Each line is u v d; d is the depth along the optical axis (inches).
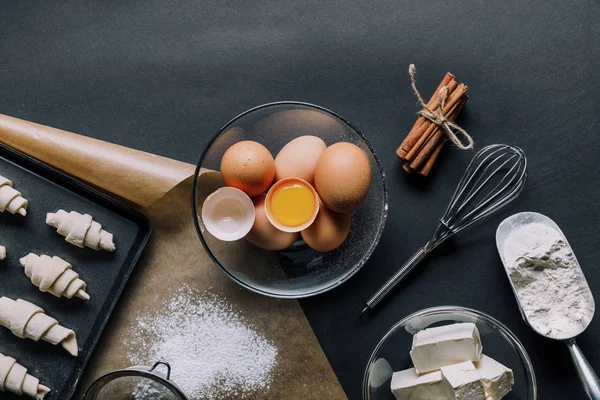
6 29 56.1
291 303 54.2
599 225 53.3
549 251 49.2
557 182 53.7
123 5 55.8
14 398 54.2
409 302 53.9
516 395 53.3
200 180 51.6
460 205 53.9
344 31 54.8
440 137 51.2
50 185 54.6
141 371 49.6
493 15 54.2
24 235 54.6
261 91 55.2
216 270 54.5
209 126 55.2
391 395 54.0
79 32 55.9
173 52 55.5
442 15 54.4
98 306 53.9
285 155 49.2
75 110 55.5
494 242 53.7
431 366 50.9
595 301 53.1
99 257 54.3
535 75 54.0
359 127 54.6
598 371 52.5
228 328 54.2
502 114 54.1
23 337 52.7
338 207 46.6
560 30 53.9
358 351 53.8
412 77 49.0
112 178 54.1
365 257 49.7
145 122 55.4
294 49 55.0
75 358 53.6
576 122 53.7
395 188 54.3
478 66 54.2
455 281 53.7
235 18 55.4
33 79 55.7
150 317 54.4
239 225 48.8
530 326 49.7
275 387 53.9
